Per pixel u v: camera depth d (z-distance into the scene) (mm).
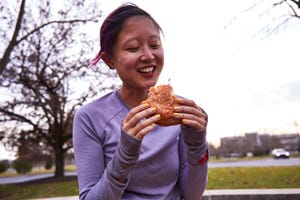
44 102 14805
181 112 1175
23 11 11656
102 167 1366
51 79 14531
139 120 1116
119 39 1318
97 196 1177
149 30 1302
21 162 35781
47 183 12844
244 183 6945
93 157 1354
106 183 1161
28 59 13883
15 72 13719
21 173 35875
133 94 1434
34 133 15914
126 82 1367
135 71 1300
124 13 1329
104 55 1448
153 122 1114
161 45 1362
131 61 1285
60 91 14984
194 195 1410
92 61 1585
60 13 13641
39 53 14078
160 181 1375
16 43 11781
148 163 1336
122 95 1467
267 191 4297
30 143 16281
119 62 1331
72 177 15195
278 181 7164
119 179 1161
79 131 1410
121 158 1124
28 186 12047
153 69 1324
